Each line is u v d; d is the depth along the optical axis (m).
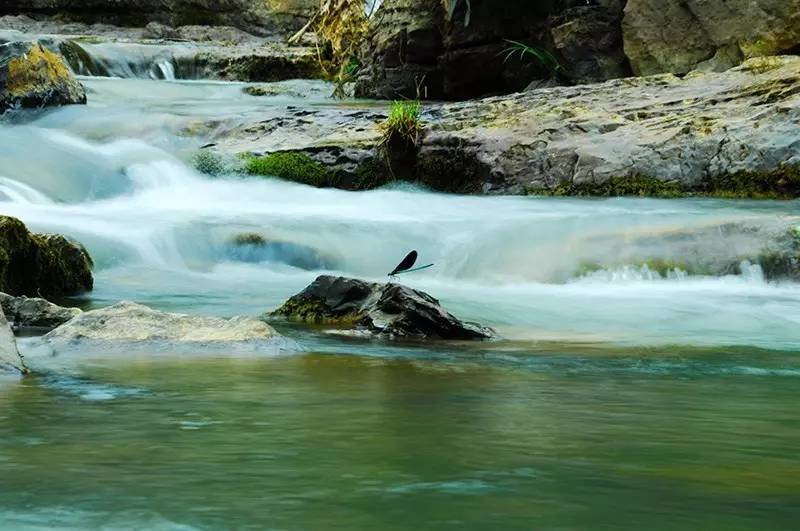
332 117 38.66
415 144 34.34
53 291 18.58
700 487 5.84
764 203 27.67
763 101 31.42
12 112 40.06
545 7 46.03
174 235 24.14
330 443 6.95
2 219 17.50
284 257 23.78
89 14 68.81
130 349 11.80
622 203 28.77
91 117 39.22
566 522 5.08
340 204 30.66
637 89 36.00
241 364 10.94
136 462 6.32
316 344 13.04
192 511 5.21
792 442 7.25
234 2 69.62
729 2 39.03
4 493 5.55
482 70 48.12
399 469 6.19
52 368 10.44
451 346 13.34
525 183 31.97
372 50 52.91
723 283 20.67
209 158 34.25
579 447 6.95
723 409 8.74
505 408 8.57
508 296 19.22
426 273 22.94
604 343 14.12
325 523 5.02
